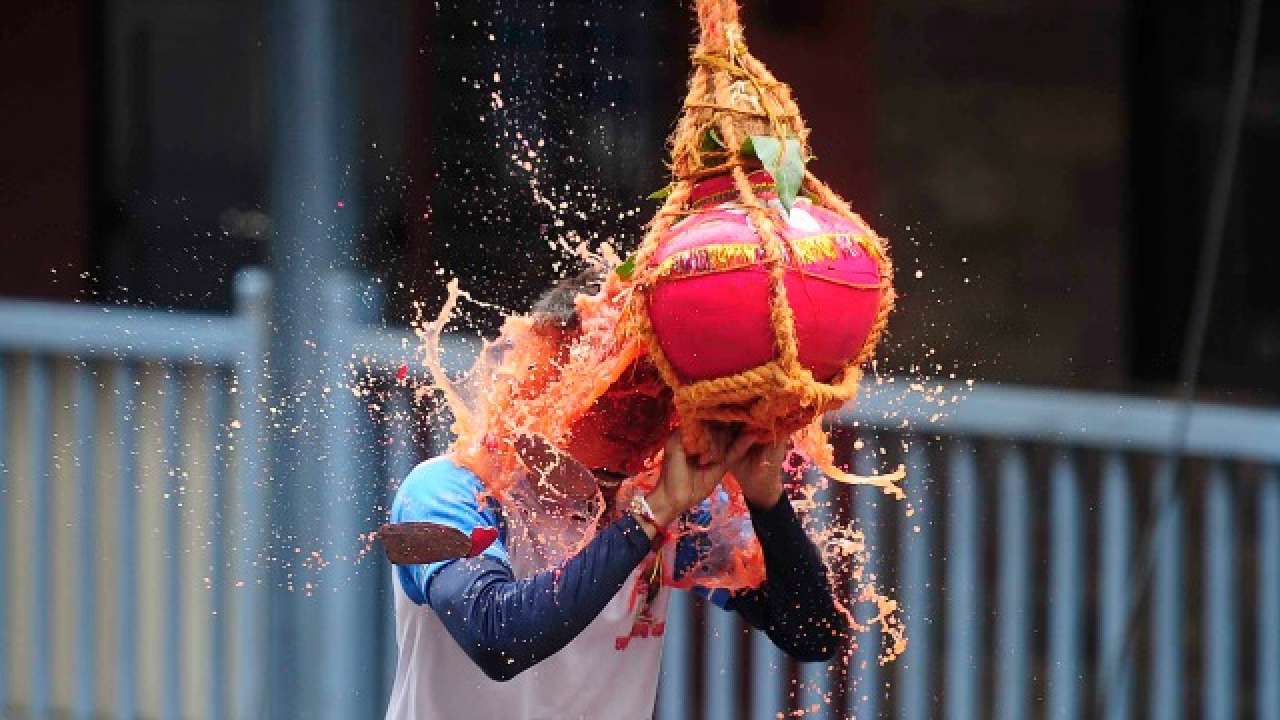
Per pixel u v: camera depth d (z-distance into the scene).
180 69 25.80
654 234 10.22
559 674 11.95
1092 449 18.73
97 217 25.80
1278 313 25.53
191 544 20.45
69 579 21.23
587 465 11.56
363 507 19.61
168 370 20.53
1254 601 19.95
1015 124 25.89
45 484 21.17
